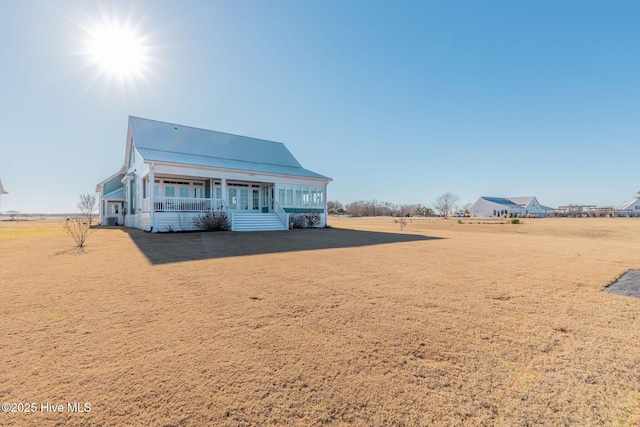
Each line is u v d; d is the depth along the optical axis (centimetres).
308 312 358
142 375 219
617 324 329
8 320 326
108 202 2495
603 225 2614
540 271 615
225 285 479
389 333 299
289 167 2320
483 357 252
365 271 598
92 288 457
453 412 182
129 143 2112
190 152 1928
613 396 199
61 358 243
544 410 184
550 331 309
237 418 175
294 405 187
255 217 1680
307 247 956
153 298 408
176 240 1104
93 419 172
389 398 195
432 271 605
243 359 244
